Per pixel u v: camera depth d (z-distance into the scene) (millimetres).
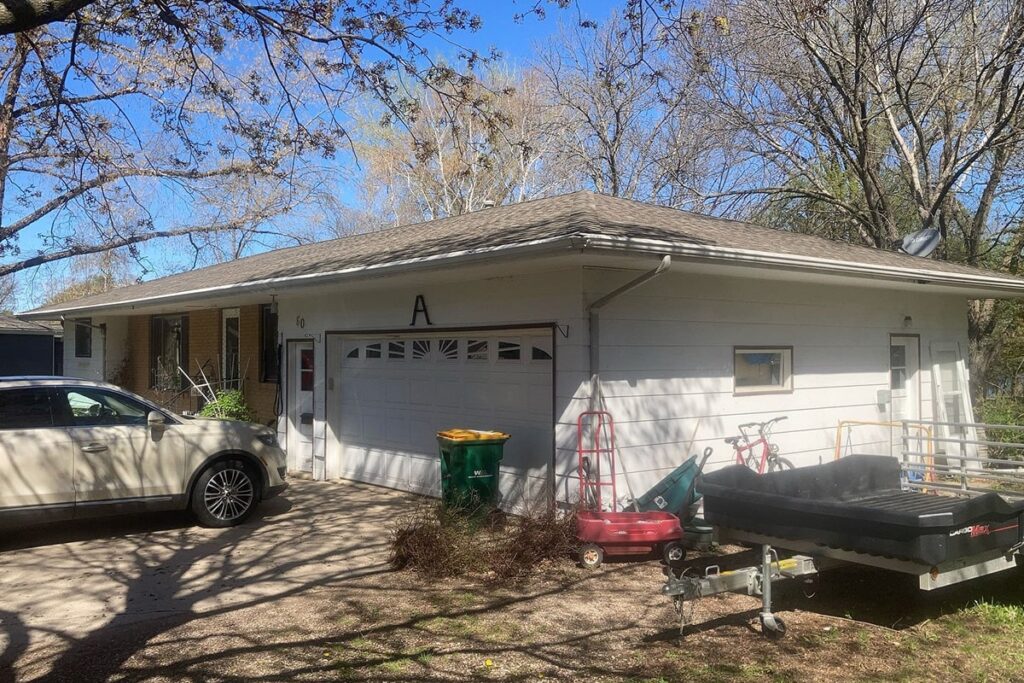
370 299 11203
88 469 8008
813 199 19781
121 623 5816
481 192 27422
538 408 8828
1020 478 7992
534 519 7793
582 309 8133
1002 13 15422
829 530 5461
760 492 5953
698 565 7289
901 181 19156
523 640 5465
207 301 13656
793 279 9914
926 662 5133
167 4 8508
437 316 10055
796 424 10344
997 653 5293
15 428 7785
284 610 6082
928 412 12578
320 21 7812
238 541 8211
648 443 8602
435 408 10297
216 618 5910
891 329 11953
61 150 10211
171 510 9195
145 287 18109
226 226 14695
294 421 13031
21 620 5891
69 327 22234
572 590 6605
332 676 4828
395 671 4914
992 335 16672
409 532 7277
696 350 9156
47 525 8992
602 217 8328
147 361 18531
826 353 10867
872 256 11641
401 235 12406
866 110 18047
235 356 15461
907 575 7047
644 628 5727
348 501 10258
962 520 5145
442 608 6129
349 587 6656
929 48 15828
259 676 4824
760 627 5746
